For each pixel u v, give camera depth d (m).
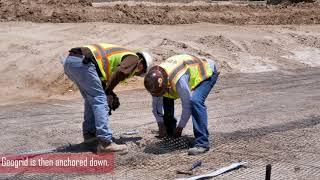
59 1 32.03
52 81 20.73
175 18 32.50
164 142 11.43
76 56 10.16
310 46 30.02
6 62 21.88
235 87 20.39
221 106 16.38
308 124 13.56
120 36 26.12
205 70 10.73
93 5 35.03
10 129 13.43
